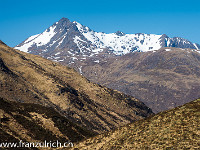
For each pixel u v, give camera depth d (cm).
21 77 17562
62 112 16062
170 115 5097
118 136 5241
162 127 4847
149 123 5162
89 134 9306
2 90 13550
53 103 16712
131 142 4828
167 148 4288
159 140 4550
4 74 15288
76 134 8769
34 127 7938
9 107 8350
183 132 4503
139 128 5138
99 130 17188
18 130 7381
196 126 4522
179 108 5219
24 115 8375
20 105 8981
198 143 4175
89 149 5266
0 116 7525
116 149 4841
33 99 14762
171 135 4550
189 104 5225
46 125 8400
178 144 4294
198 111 4850
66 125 8956
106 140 5328
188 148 4147
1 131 6869
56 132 8300
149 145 4538
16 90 14562
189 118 4772
